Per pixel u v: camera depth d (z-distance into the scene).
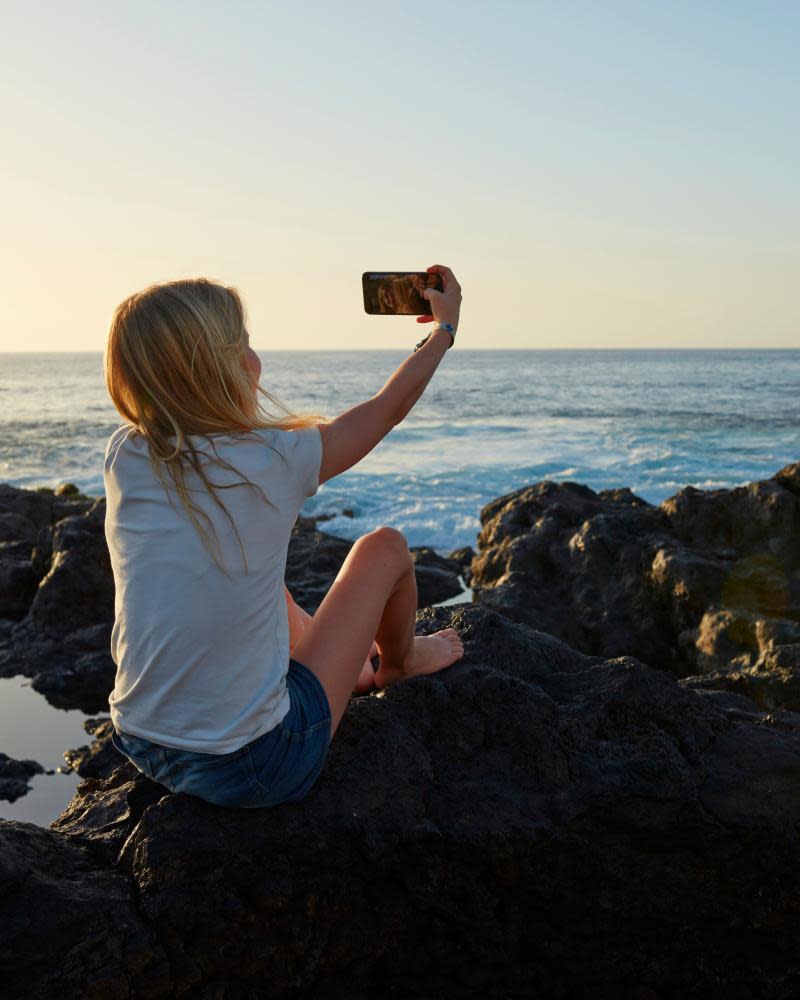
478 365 140.25
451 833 2.56
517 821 2.62
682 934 2.83
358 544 2.63
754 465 26.31
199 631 2.15
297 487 2.21
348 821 2.49
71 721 7.14
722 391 66.50
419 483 21.64
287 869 2.43
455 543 15.30
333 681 2.43
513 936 2.73
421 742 2.81
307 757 2.34
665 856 2.76
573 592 8.93
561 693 3.11
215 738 2.20
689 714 3.03
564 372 107.19
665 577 8.40
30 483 24.45
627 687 3.02
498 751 2.81
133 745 2.36
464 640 3.28
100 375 114.31
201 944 2.32
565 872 2.69
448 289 2.71
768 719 3.35
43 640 8.91
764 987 2.87
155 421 2.18
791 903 2.81
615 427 39.66
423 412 49.09
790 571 8.42
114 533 2.26
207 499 2.14
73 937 2.21
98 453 31.61
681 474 24.42
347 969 2.61
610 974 2.82
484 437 35.34
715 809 2.76
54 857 2.44
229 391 2.20
